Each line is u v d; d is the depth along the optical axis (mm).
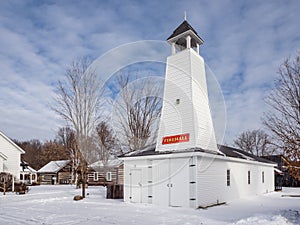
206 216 9375
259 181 18797
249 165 17422
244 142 39938
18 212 10695
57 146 42750
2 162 21844
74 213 10305
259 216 8617
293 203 13352
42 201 14641
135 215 9711
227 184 14109
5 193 19859
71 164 35062
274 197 16359
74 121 18625
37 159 47312
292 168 8766
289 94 10328
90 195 17656
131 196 13648
